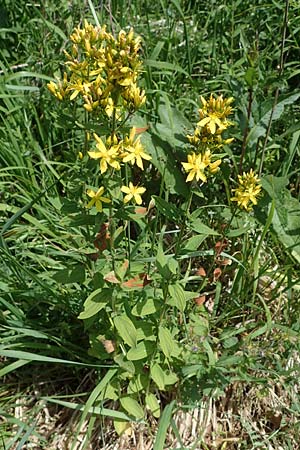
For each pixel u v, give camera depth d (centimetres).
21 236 58
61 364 53
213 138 43
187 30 74
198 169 43
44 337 50
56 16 74
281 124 67
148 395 50
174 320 51
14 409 52
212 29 77
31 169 61
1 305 54
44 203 60
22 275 55
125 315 46
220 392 50
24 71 68
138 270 47
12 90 67
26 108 67
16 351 47
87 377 54
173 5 78
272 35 75
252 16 76
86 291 53
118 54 39
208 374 49
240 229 51
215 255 51
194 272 59
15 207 58
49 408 53
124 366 47
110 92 41
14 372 54
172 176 60
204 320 52
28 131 63
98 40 44
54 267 57
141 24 76
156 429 52
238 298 56
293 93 60
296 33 75
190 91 70
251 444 52
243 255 56
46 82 67
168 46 71
